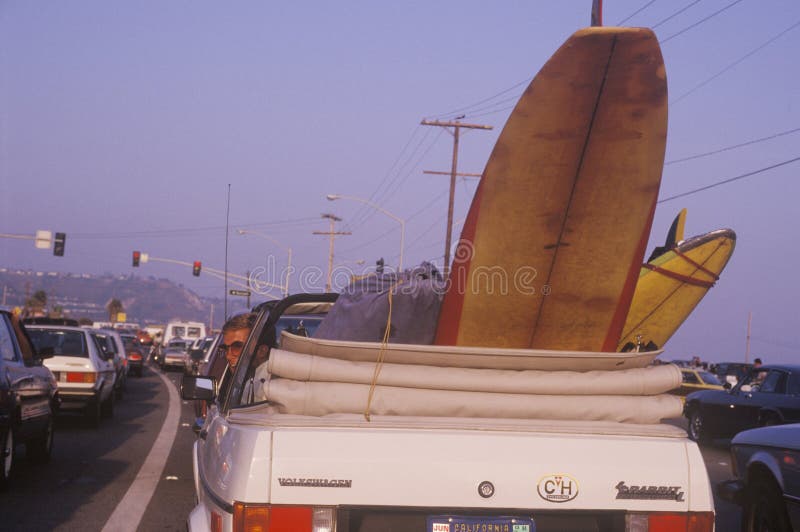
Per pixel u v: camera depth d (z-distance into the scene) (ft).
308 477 12.49
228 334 24.32
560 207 14.25
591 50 12.98
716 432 62.28
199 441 21.61
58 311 414.62
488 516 12.82
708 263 17.94
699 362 126.93
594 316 15.01
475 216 14.53
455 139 128.98
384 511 12.65
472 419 13.58
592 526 13.10
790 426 23.91
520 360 13.79
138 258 170.19
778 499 23.38
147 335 251.60
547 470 12.90
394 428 13.08
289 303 18.51
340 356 13.75
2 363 30.09
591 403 14.02
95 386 53.11
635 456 13.14
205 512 14.57
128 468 37.42
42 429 36.24
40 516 27.14
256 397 18.58
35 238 156.25
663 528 13.08
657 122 13.64
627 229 14.32
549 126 13.74
